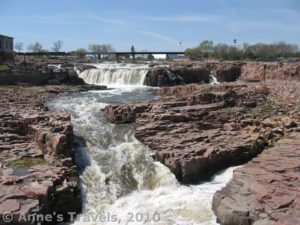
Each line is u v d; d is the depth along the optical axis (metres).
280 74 54.78
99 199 20.50
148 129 26.70
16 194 16.31
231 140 25.75
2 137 23.09
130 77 56.00
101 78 57.47
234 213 16.19
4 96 37.75
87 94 43.47
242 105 34.88
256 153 25.25
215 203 17.72
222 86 43.66
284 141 25.80
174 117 28.73
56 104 35.91
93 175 22.16
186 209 18.70
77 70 61.06
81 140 26.02
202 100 34.56
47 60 75.44
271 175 19.25
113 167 23.19
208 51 116.06
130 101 37.78
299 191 17.31
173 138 25.61
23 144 22.91
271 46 106.38
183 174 21.94
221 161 23.61
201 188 21.31
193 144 24.75
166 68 56.38
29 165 19.94
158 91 44.00
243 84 46.69
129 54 103.31
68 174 19.62
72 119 30.39
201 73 58.84
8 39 65.50
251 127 28.69
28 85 47.50
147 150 24.58
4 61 59.03
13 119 25.56
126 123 29.62
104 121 30.17
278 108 34.41
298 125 29.50
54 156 20.97
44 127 23.88
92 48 138.50
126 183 22.42
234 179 19.06
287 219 14.98
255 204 16.44
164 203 19.61
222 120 29.86
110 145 25.84
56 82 50.94
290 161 21.30
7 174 18.38
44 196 16.41
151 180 22.53
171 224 17.34
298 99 37.59
